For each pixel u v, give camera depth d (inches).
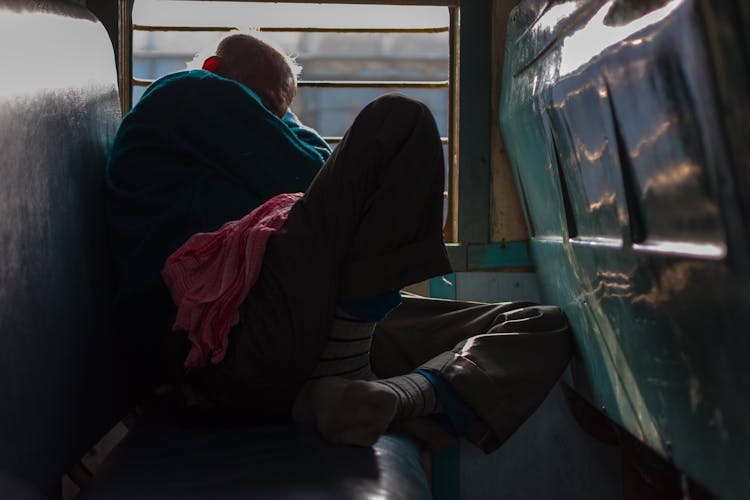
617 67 46.3
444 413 61.1
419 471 50.6
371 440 50.3
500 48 96.7
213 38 100.3
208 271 57.8
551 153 69.2
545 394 67.0
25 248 46.6
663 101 40.4
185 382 61.4
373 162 52.3
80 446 56.4
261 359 53.8
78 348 56.3
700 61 34.6
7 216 43.9
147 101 72.4
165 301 65.5
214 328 54.7
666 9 38.3
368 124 52.9
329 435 50.7
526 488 94.7
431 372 60.5
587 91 53.4
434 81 102.5
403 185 52.1
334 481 42.9
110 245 69.6
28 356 45.4
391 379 57.6
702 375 44.3
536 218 86.3
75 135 62.7
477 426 62.1
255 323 53.6
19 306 44.5
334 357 56.2
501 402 62.2
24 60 50.6
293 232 53.0
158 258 66.0
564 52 61.1
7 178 44.4
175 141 69.7
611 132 50.5
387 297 54.7
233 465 47.1
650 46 40.0
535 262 92.7
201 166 69.4
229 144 69.7
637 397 58.3
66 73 61.4
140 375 70.2
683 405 48.5
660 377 51.8
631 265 51.4
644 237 49.8
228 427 57.9
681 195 41.8
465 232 97.1
